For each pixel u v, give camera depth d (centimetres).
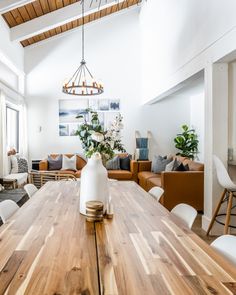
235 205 356
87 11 641
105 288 92
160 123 805
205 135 385
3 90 605
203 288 92
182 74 470
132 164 681
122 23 795
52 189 270
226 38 321
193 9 420
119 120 205
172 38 523
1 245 129
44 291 90
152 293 89
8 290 90
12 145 761
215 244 140
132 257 116
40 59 784
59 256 117
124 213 186
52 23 637
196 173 471
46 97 787
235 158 362
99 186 180
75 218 173
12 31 636
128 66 795
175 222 166
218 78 360
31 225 159
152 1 660
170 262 112
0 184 583
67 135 790
